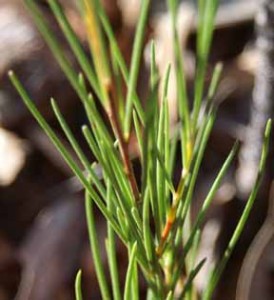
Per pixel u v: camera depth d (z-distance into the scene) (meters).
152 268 0.24
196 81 0.23
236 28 0.63
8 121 0.61
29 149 0.60
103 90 0.21
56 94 0.60
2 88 0.61
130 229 0.23
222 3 0.66
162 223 0.24
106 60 0.20
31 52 0.62
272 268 0.46
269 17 0.37
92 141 0.22
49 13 0.65
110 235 0.24
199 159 0.24
